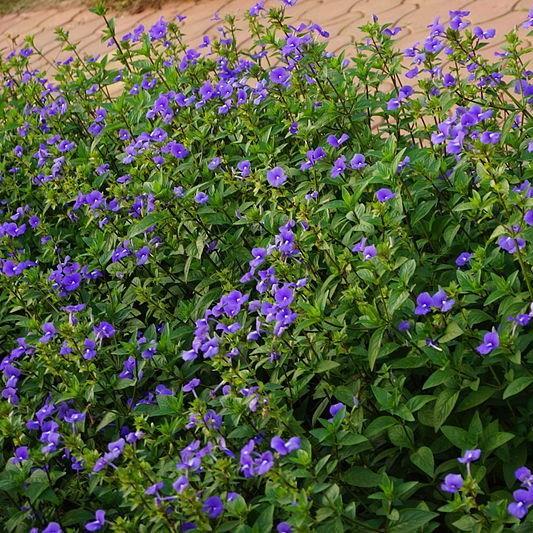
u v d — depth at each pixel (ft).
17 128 7.85
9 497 5.29
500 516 4.48
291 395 5.19
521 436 4.91
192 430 5.28
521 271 5.29
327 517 4.62
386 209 5.46
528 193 5.06
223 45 7.30
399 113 6.29
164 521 4.64
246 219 5.91
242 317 5.54
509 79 7.53
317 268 5.49
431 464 4.82
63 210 7.14
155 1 11.62
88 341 5.49
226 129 6.57
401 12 9.12
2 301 6.50
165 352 5.61
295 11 10.10
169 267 6.29
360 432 4.94
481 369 4.96
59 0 13.14
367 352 5.12
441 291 4.89
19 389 5.93
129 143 6.95
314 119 6.40
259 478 4.90
